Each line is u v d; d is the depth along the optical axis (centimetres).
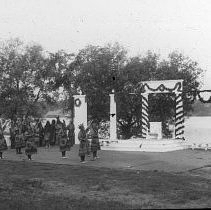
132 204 1147
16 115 3931
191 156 2375
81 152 2108
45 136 3084
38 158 2298
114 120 3034
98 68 3872
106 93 3822
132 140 2753
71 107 3991
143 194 1300
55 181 1547
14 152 2680
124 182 1502
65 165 1992
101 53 4034
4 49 3994
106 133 3944
